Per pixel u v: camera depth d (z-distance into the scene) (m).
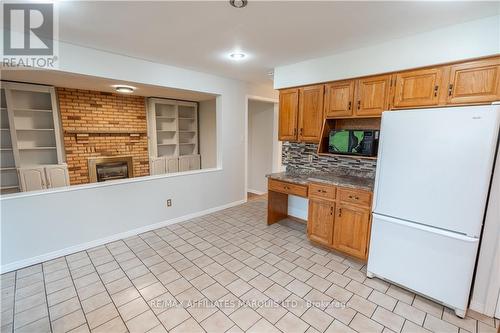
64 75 2.86
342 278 2.38
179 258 2.72
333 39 2.39
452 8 1.76
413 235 2.06
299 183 3.10
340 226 2.70
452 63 2.12
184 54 2.91
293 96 3.35
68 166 4.43
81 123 4.53
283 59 3.07
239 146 4.62
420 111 1.94
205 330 1.75
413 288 2.11
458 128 1.78
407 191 2.07
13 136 3.70
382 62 2.48
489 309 1.90
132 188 3.26
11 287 2.20
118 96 4.96
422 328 1.78
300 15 1.89
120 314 1.89
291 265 2.60
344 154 2.86
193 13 1.87
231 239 3.21
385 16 1.90
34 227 2.55
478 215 1.76
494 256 1.85
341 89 2.87
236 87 4.40
